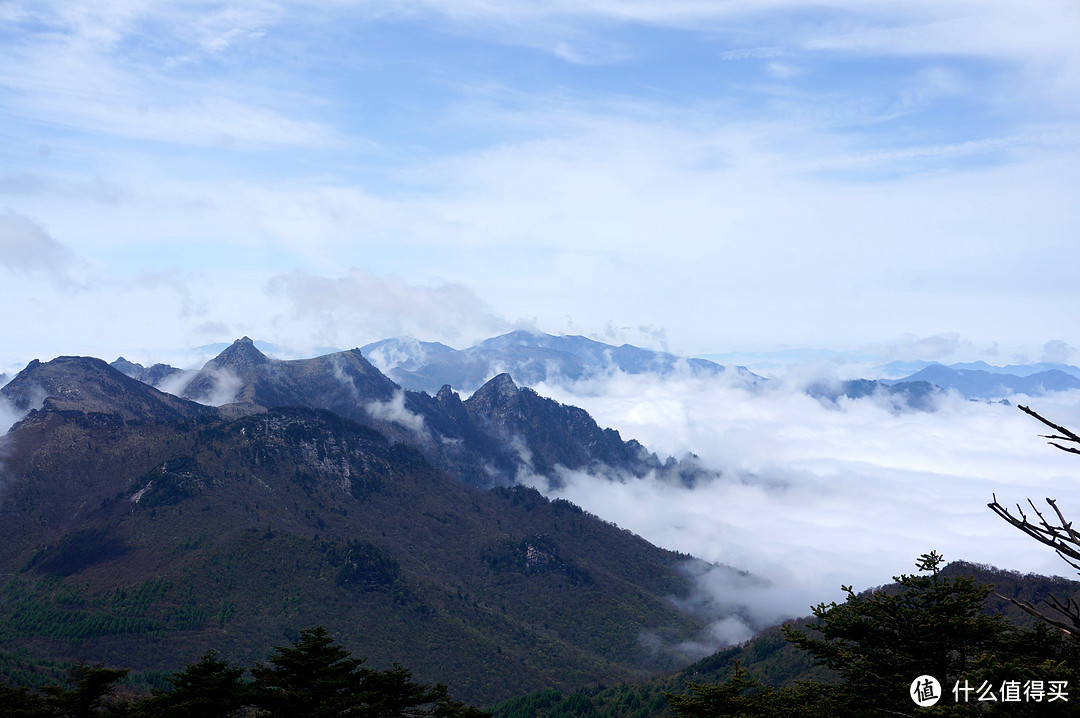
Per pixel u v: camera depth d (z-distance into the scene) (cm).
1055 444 1521
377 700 5381
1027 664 3359
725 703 4269
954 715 3112
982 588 3859
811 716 4091
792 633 4428
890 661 4000
